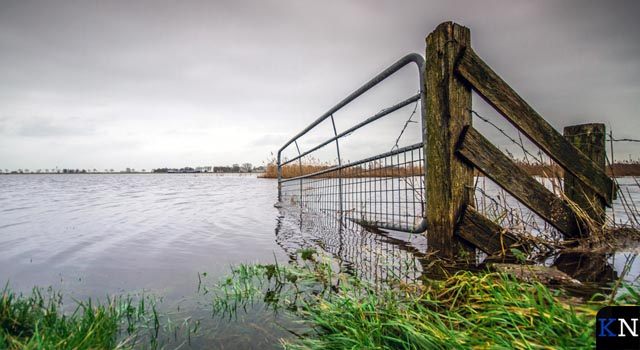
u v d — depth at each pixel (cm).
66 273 246
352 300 168
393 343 134
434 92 269
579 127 326
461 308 157
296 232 408
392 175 367
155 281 227
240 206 727
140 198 948
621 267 227
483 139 259
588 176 297
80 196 1019
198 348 140
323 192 632
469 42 265
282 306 182
